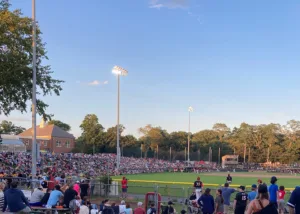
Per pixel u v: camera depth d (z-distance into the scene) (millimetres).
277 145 127062
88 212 15172
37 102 31750
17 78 29609
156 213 17312
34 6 25797
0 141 47750
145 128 132375
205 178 60438
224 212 16594
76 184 21391
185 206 21031
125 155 126188
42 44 31641
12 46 29094
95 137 117625
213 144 135500
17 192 11719
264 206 7094
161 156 130750
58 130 104000
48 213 14469
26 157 55594
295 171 95625
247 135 132375
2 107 31438
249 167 105000
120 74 60344
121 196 27469
